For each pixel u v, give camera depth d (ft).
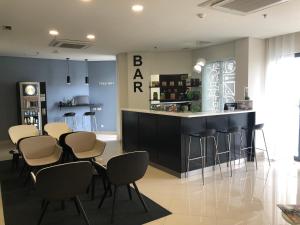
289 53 17.47
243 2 10.96
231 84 21.57
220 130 16.14
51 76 28.68
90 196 12.30
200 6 11.51
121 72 25.48
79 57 27.68
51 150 13.76
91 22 13.96
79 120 30.76
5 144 25.43
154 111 17.11
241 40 18.71
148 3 11.10
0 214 7.88
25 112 25.45
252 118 17.54
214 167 16.07
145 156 10.13
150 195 12.32
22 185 13.80
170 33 16.88
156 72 25.13
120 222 9.79
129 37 17.90
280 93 18.11
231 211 10.57
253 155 17.81
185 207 11.00
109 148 22.85
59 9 11.71
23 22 13.71
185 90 25.07
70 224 9.70
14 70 26.48
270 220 9.78
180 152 14.69
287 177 14.64
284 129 18.12
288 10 12.35
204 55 23.26
